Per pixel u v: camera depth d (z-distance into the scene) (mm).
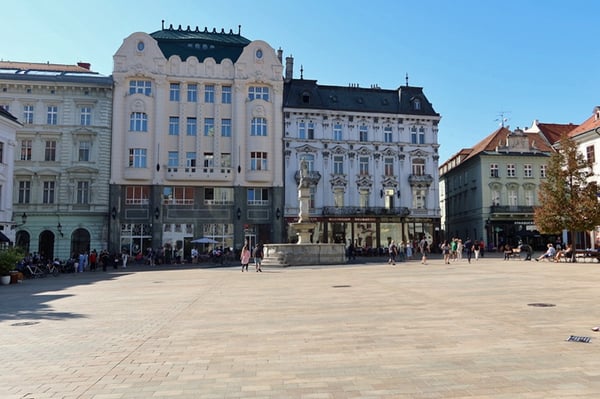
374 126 55188
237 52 53781
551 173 37156
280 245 33969
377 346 8148
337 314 11586
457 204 68438
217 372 6777
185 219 49219
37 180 46312
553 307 12258
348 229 53344
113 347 8453
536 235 58531
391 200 54906
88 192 47312
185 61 51219
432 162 56156
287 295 15820
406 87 57500
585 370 6598
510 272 24969
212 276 26359
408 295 15172
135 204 48500
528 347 7926
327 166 53312
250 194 51094
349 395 5711
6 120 36406
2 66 48938
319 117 53625
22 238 45500
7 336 9586
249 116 51375
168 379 6473
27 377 6637
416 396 5637
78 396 5809
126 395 5828
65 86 47250
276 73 52438
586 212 34875
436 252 54781
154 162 49000
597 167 41812
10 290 20750
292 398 5645
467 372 6562
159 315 12133
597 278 20875
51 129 46875
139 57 49625
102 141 47812
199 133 50625
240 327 10156
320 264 34000
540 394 5648
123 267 41750
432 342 8375
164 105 49969
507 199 59469
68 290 20109
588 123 45000
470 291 16172
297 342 8586
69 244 46188
